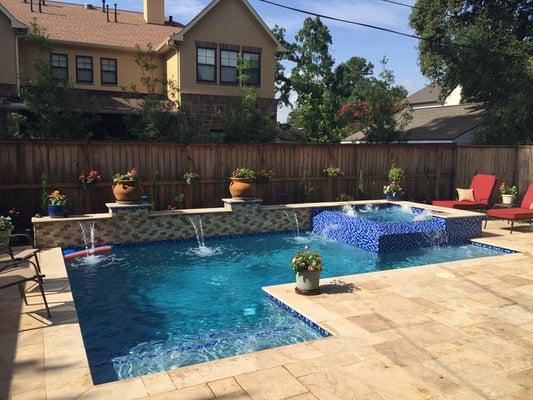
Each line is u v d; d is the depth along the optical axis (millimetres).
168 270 8141
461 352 4395
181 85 17531
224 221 10828
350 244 10320
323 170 13547
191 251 9555
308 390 3615
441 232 10336
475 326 5062
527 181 15602
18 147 9664
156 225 10039
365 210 12961
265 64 19000
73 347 4309
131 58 18750
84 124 13648
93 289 7078
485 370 4039
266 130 15609
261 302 6410
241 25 18328
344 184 14016
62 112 13312
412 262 8883
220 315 5988
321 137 21000
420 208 12453
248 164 12445
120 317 5949
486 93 21266
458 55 21484
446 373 3965
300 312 5465
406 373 3947
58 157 10086
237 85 18562
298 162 13188
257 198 12398
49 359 4066
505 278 7035
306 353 4309
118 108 16109
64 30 18172
